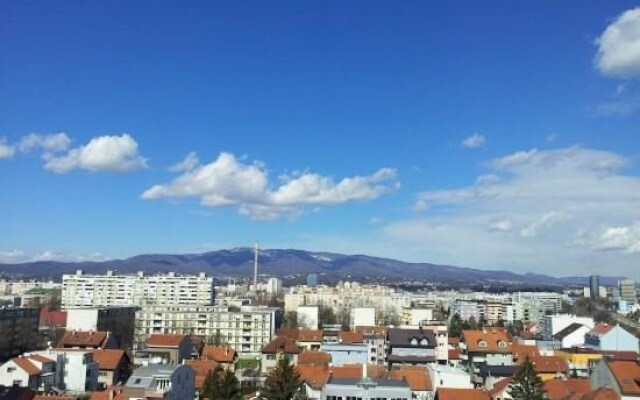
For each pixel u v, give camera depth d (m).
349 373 153.00
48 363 153.38
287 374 123.31
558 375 172.75
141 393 119.88
